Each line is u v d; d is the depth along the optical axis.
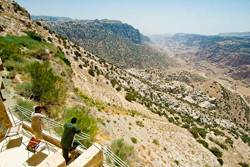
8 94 9.98
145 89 89.81
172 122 47.38
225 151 37.97
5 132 5.15
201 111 104.12
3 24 31.94
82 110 12.64
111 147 10.45
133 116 27.53
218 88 197.75
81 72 43.88
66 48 58.12
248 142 63.41
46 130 6.22
